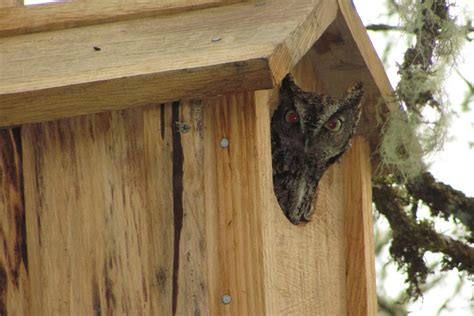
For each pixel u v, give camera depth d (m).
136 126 8.45
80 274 8.51
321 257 9.96
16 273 8.60
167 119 8.18
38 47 8.88
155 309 8.19
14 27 9.20
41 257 8.59
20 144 8.70
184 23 8.69
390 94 10.55
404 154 10.91
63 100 8.15
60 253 8.56
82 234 8.53
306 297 9.51
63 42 8.87
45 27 9.16
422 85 10.95
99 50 8.57
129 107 8.15
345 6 9.34
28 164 8.68
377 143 10.81
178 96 8.02
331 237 10.21
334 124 10.16
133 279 8.34
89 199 8.55
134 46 8.48
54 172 8.64
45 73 8.34
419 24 11.26
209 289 8.06
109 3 9.12
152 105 8.23
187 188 8.10
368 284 10.34
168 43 8.39
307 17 8.36
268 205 8.20
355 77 10.30
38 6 9.27
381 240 12.69
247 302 8.04
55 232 8.59
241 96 8.23
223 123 8.24
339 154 10.26
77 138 8.61
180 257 8.06
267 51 7.79
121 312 8.35
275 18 8.39
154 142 8.22
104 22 9.07
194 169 8.11
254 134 8.17
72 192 8.59
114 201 8.47
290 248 9.30
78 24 9.11
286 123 10.20
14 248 8.63
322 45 9.86
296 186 9.98
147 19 8.95
